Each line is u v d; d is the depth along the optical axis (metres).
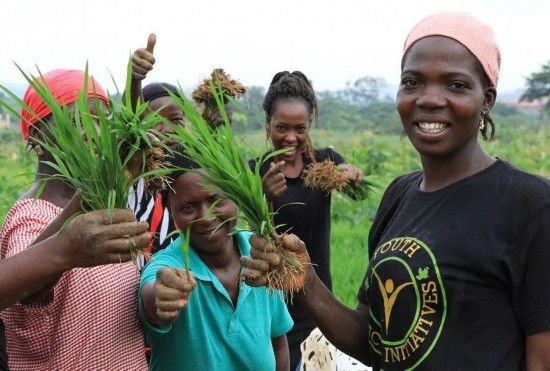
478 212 1.47
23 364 1.65
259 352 1.88
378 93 40.22
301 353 2.44
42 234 1.46
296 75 2.89
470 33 1.49
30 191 1.75
